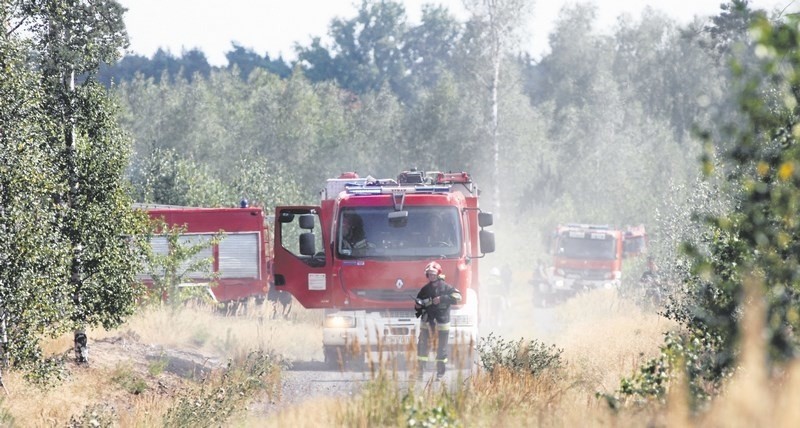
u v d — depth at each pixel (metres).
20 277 44.44
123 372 52.91
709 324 27.55
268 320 91.81
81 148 53.19
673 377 31.34
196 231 105.31
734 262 29.05
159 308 77.56
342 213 62.03
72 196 53.00
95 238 53.06
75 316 52.88
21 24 50.00
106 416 42.53
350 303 61.47
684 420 25.14
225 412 43.28
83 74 54.09
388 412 34.94
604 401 35.03
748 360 19.55
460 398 36.31
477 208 65.31
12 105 44.38
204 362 62.84
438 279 54.81
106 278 53.62
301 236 62.06
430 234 61.53
